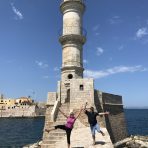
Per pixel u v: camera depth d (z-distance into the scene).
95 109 27.88
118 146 30.59
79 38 36.19
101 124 28.47
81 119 26.78
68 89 30.31
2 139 58.91
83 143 16.41
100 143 15.59
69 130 13.40
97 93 30.08
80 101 28.45
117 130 33.75
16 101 144.75
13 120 128.88
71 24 37.09
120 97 37.91
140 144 31.48
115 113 34.59
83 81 29.06
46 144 25.22
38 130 82.56
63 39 36.50
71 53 35.91
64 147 16.22
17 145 50.00
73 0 37.03
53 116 26.98
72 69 35.22
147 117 147.62
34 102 150.88
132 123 98.94
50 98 29.94
